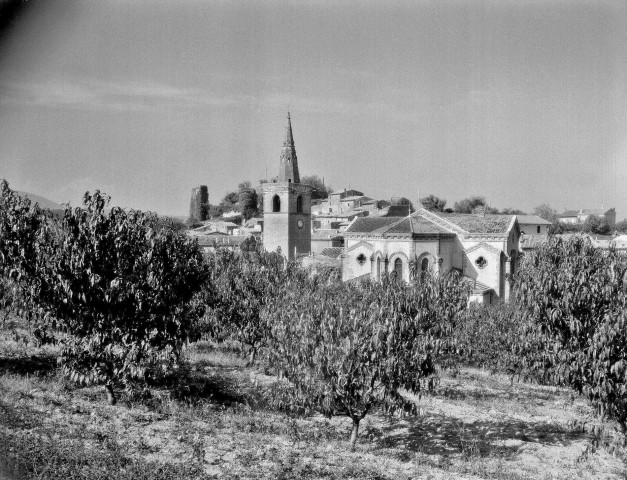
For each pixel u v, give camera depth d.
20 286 20.38
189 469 14.92
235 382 27.97
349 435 22.08
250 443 18.23
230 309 33.53
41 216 21.52
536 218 110.25
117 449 15.30
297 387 19.84
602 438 20.95
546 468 20.20
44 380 21.62
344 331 19.28
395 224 60.62
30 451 14.02
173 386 25.11
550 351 21.33
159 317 21.80
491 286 61.22
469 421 26.38
